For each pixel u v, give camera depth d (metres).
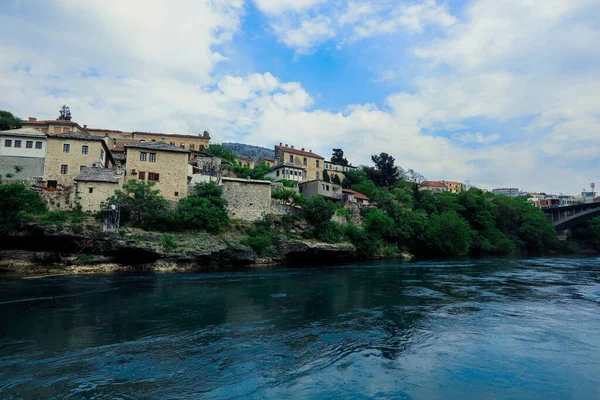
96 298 22.59
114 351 13.30
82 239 36.31
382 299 23.52
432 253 68.50
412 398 10.05
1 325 16.39
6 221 34.72
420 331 16.22
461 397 10.17
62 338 14.70
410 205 77.94
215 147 91.06
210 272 37.28
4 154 44.16
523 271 40.91
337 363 12.44
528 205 100.31
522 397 10.25
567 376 11.66
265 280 31.67
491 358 13.07
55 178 44.66
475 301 22.97
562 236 98.12
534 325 17.28
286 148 90.25
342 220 59.03
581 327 16.98
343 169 104.69
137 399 9.68
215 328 16.42
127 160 46.47
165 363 12.23
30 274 33.34
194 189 49.06
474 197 87.75
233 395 10.02
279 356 13.02
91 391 10.09
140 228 39.41
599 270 42.38
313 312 19.77
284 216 51.31
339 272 38.62
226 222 46.31
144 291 25.22
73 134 46.81
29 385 10.40
